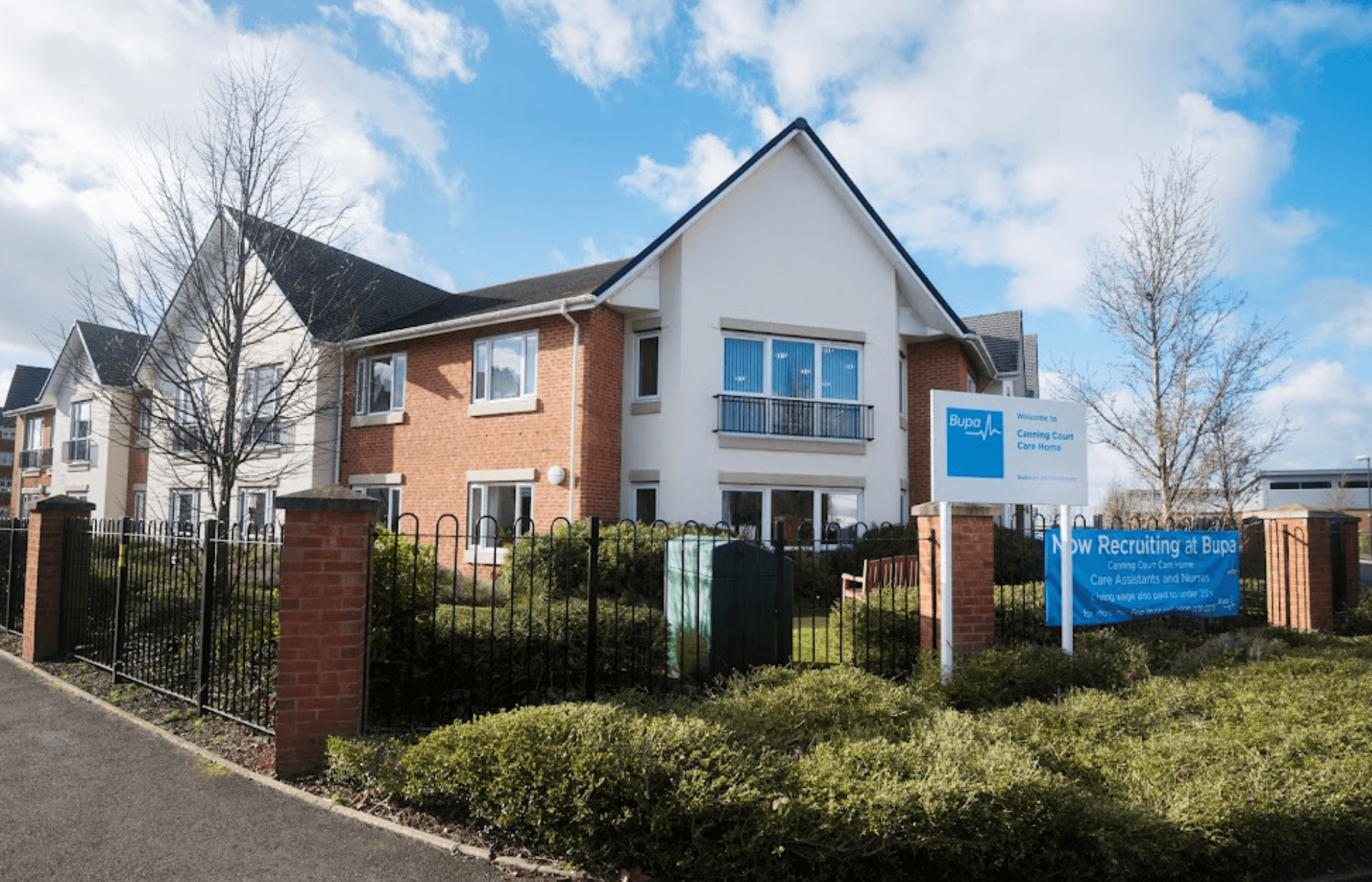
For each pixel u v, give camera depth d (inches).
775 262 628.1
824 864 149.4
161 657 295.6
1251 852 159.0
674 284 601.9
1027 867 155.0
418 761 182.5
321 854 162.2
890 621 297.1
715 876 151.8
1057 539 299.7
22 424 1237.1
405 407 678.5
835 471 628.4
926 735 187.6
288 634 203.8
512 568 262.1
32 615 350.9
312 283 673.0
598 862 157.1
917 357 716.0
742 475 600.7
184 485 636.7
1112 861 150.9
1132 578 323.0
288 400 572.1
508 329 618.8
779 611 287.9
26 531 417.7
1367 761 186.5
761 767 163.8
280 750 201.2
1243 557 433.7
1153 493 734.5
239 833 171.9
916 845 149.5
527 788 164.9
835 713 211.8
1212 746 193.9
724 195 600.1
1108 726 216.7
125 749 225.6
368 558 216.2
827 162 634.2
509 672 245.3
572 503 565.3
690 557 305.0
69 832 172.2
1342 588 417.1
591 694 238.2
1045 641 305.9
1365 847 173.8
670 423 591.5
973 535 284.0
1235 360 645.9
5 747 228.1
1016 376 850.1
